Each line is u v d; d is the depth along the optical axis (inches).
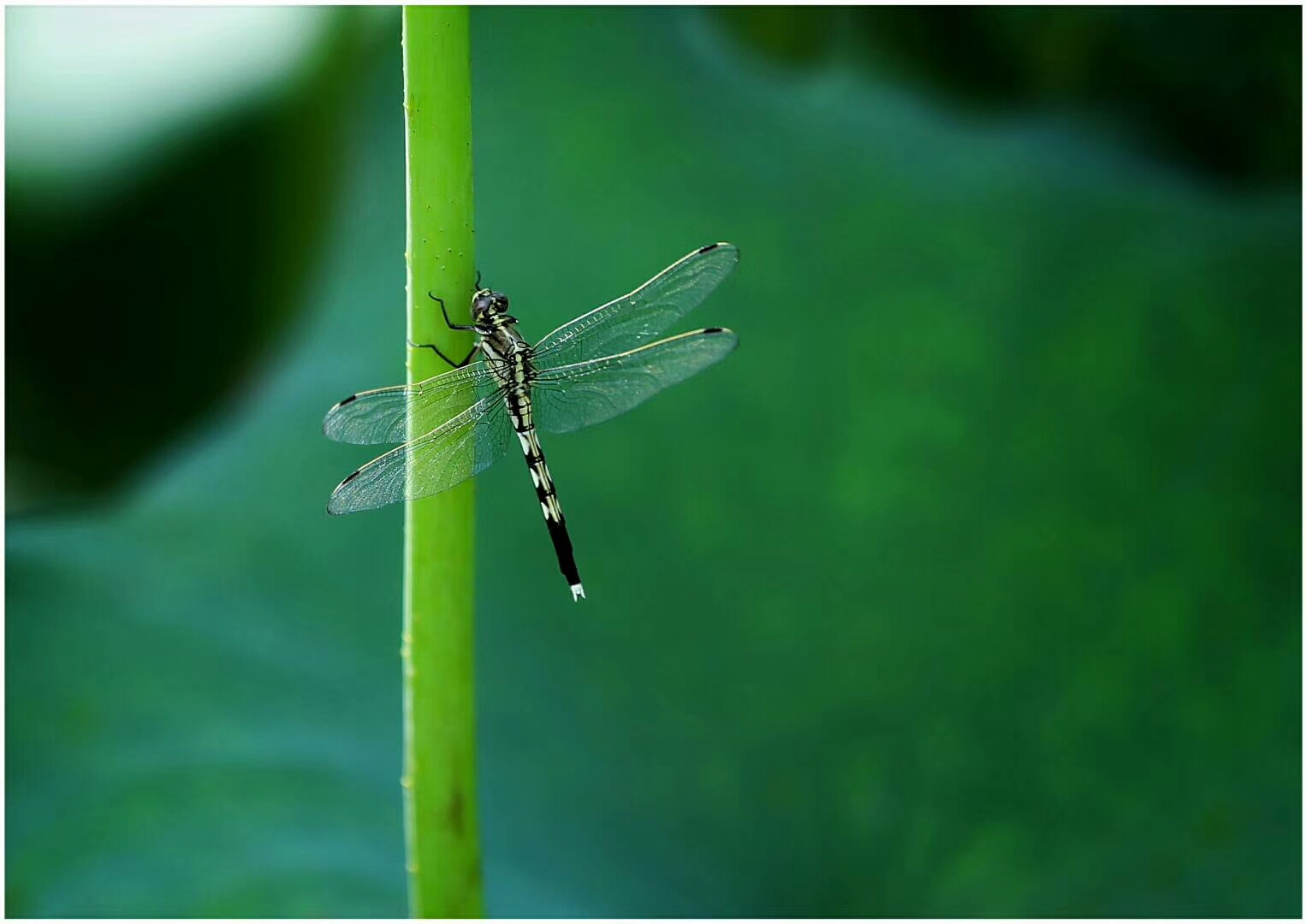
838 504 29.2
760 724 28.3
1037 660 28.5
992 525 29.1
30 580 29.4
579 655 28.7
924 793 28.0
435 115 25.4
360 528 29.6
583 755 28.3
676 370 28.1
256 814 27.9
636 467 29.4
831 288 30.3
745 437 29.5
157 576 29.4
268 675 28.7
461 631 25.7
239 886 27.5
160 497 30.2
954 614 28.7
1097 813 27.9
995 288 30.3
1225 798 27.9
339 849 27.7
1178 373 29.8
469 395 27.3
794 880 27.8
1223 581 28.7
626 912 27.4
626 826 27.9
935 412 29.6
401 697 28.6
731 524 29.1
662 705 28.5
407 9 25.3
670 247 30.6
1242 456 29.3
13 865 27.6
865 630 28.7
